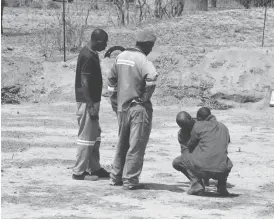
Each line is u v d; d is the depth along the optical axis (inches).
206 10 1601.9
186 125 542.9
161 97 1137.4
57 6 1967.3
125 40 1296.8
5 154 697.6
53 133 844.6
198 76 1162.0
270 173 640.4
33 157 685.3
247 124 971.9
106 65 1186.0
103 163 664.4
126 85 542.3
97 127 589.9
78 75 583.8
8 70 1182.3
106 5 1950.1
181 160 544.7
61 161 666.8
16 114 1005.2
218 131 533.6
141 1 1553.9
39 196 514.3
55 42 1341.0
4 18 1734.7
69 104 1115.9
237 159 708.0
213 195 539.5
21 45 1333.7
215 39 1301.7
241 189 567.2
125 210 476.4
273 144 810.8
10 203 488.7
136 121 541.3
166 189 557.9
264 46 1253.7
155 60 1203.2
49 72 1195.3
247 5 1777.8
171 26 1393.9
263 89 1141.1
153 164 670.5
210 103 1127.6
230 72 1169.4
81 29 1365.7
